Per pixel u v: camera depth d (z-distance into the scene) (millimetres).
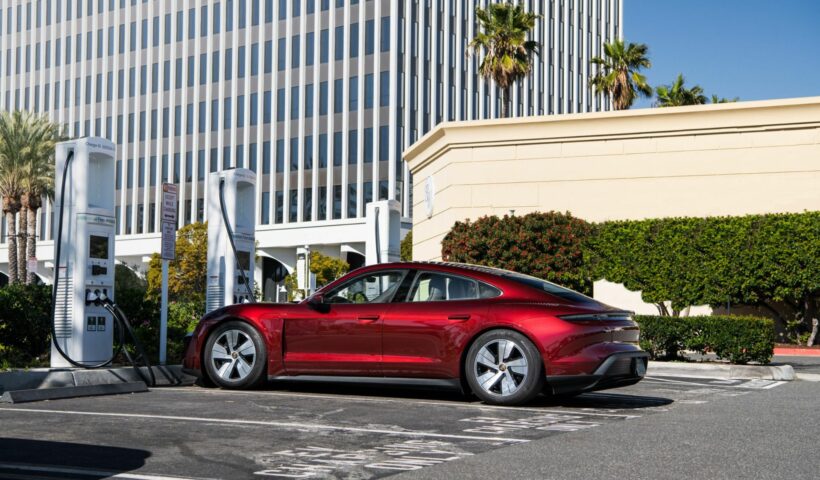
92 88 65062
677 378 12969
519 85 59438
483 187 25312
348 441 6273
